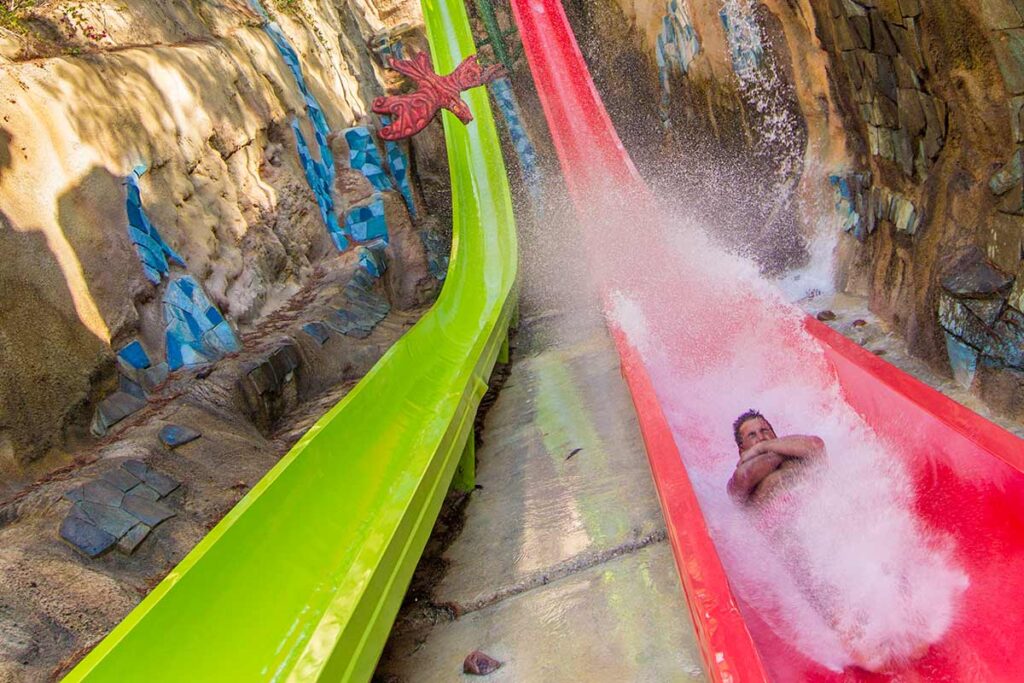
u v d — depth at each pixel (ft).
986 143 19.89
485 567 18.74
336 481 16.26
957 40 19.11
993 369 19.35
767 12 30.50
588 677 14.08
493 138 43.50
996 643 12.40
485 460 25.39
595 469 21.88
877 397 16.63
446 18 47.44
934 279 21.71
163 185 28.48
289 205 37.81
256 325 31.53
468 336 28.76
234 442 22.90
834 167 29.89
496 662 15.12
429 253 44.06
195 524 19.16
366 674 13.12
